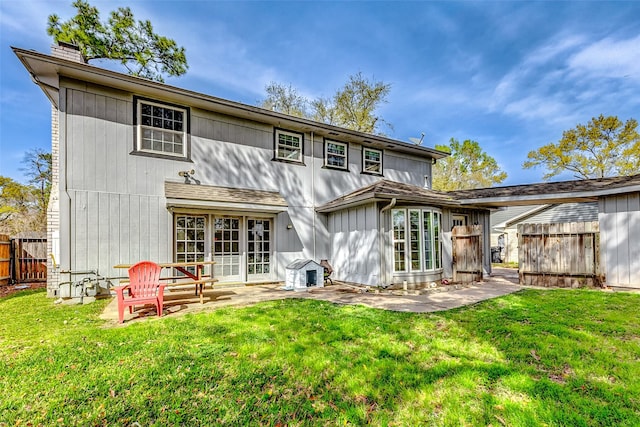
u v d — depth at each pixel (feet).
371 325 15.03
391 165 41.42
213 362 10.94
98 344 12.71
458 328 14.51
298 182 33.76
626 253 24.93
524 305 19.22
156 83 24.54
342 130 34.99
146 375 10.00
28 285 32.48
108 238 23.49
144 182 25.26
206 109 28.71
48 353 11.68
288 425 7.68
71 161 22.54
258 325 15.15
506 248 66.59
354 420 7.80
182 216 26.96
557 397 8.60
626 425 7.41
